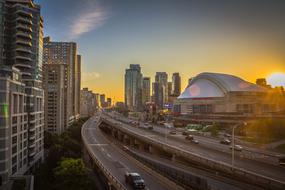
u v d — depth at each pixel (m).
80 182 77.56
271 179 58.06
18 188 79.88
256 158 84.75
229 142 116.25
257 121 166.62
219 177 74.44
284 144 119.12
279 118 171.25
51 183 91.88
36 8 137.12
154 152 126.31
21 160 102.25
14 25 124.00
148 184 63.81
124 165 87.38
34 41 134.00
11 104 89.69
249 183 63.66
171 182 62.09
